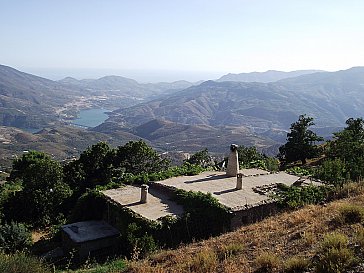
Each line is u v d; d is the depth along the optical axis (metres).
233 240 13.82
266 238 12.97
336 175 23.36
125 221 21.81
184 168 32.22
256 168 33.72
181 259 12.62
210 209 20.86
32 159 47.69
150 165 44.75
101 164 42.44
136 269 12.75
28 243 24.09
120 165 43.16
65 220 29.94
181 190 23.75
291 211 19.25
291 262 9.58
